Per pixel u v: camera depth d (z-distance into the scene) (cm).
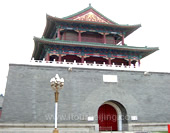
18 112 2644
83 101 2931
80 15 4231
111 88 3134
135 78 3325
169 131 2200
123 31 4416
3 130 2511
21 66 2864
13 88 2730
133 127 3030
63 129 2705
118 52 4084
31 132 2580
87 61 4178
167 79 3525
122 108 3183
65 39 4088
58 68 3006
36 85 2830
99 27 4225
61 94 2869
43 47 3956
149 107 3222
